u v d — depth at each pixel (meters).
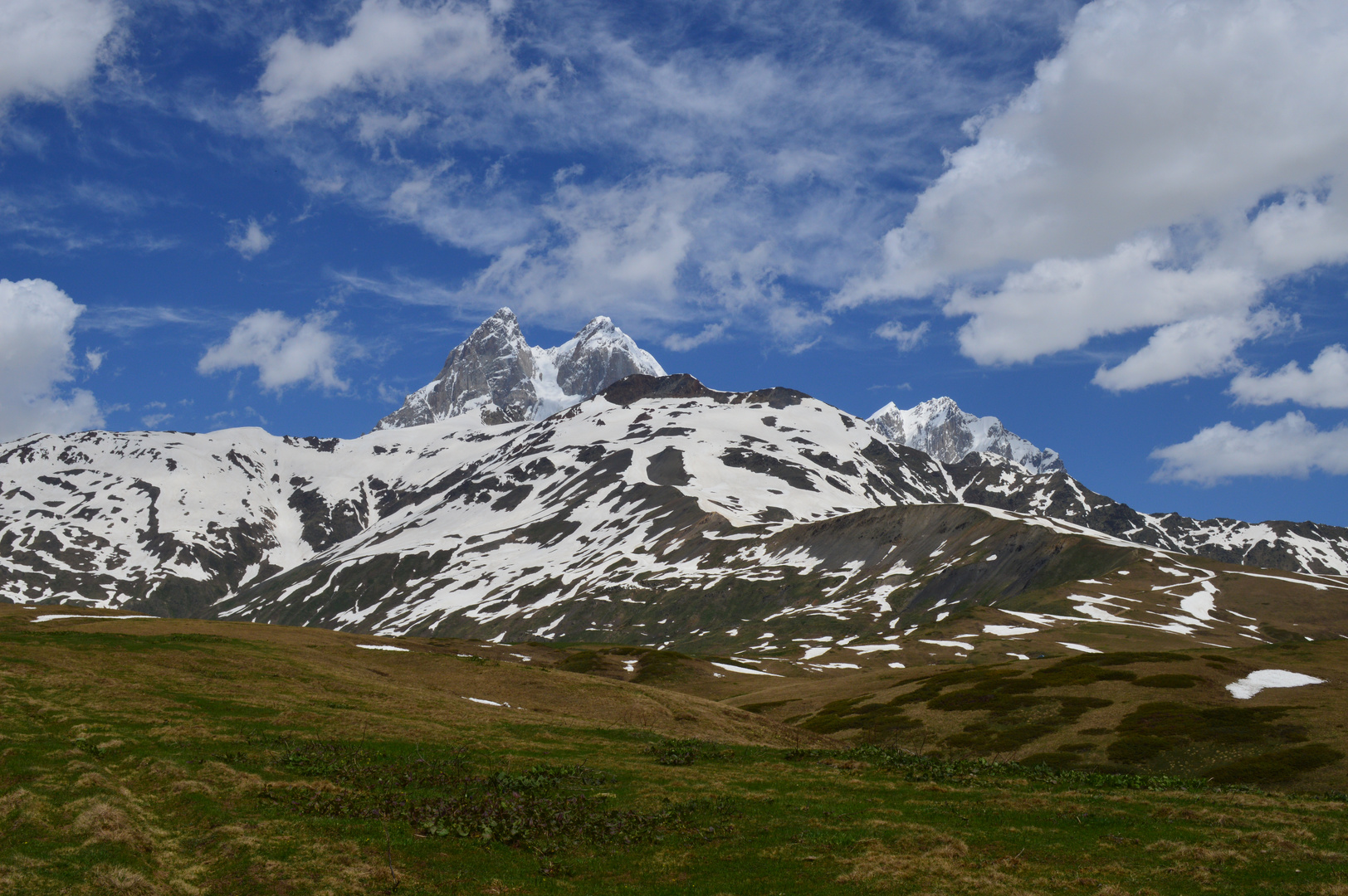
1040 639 162.38
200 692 58.03
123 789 34.62
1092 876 29.38
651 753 52.69
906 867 30.25
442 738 51.56
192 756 40.78
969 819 36.88
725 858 32.00
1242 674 90.75
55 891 25.17
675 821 36.72
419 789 39.31
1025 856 31.69
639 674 136.12
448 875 29.39
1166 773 65.75
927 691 100.94
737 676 140.50
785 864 31.19
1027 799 40.66
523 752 49.75
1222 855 31.25
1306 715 72.94
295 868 28.58
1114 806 39.16
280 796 36.25
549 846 33.00
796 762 52.06
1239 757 66.19
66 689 53.56
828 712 103.44
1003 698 90.56
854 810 38.28
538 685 78.81
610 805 38.94
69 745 40.41
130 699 53.00
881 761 53.22
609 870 30.94
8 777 34.53
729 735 69.50
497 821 35.09
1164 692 84.50
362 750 45.72
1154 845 32.66
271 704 56.50
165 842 30.42
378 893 27.61
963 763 53.31
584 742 55.38
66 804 31.41
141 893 25.92
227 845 30.05
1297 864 30.23
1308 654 100.19
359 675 74.44
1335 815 38.69
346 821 33.56
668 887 29.30
